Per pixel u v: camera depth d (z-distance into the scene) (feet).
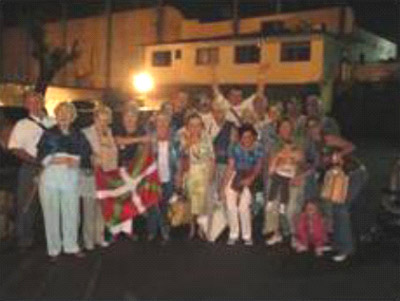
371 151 90.38
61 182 31.78
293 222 34.86
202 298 26.63
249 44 122.01
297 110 36.88
